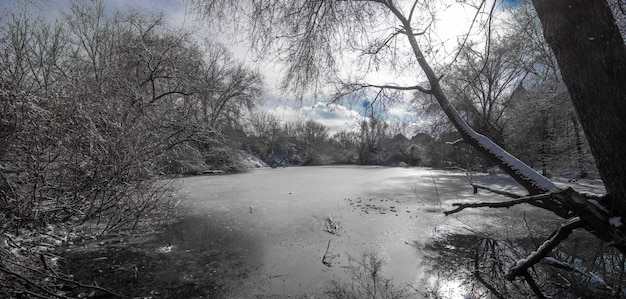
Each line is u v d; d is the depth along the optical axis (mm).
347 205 9070
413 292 3611
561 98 12570
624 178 1713
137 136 6477
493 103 20078
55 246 5008
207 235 6059
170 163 8578
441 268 4293
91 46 9984
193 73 12375
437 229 6305
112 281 3984
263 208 8656
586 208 2020
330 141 56000
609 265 3955
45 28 6637
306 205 9109
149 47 11133
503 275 3928
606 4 1752
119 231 6027
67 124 5406
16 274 3104
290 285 3887
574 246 4711
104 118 6117
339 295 3578
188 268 4441
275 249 5246
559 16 1841
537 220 6871
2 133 4695
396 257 4781
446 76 3934
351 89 4676
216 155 20234
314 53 4129
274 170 27938
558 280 3652
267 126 43188
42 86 5590
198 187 13562
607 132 1711
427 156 29234
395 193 11508
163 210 7422
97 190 5762
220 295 3648
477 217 7254
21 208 4938
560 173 14695
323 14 3848
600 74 1694
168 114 8859
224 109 19781
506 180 15250
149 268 4430
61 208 5414
